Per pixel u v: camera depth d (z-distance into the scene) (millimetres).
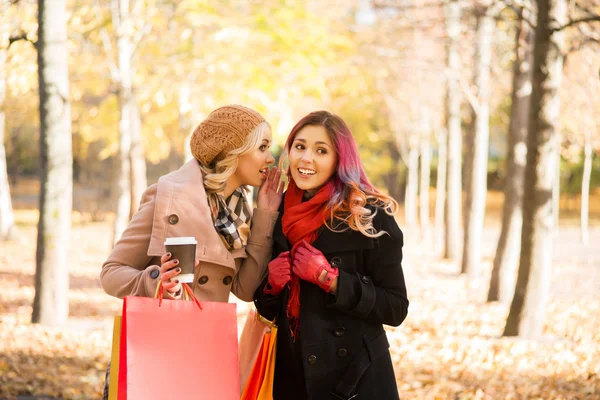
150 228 3096
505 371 7691
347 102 29219
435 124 26609
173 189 3076
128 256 3090
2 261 17188
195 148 3186
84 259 18266
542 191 9242
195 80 13664
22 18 10602
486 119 16922
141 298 2672
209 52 13531
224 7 13812
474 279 16578
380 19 17016
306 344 2980
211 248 3051
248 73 13750
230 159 3100
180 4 13062
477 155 17016
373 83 25438
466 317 11211
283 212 3223
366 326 3057
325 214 3027
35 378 6559
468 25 13211
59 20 8953
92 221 33312
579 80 14258
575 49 9133
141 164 14898
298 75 15070
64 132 9156
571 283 15945
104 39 13312
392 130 32719
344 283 2926
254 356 3238
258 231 3221
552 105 9078
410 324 10523
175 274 2693
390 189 50531
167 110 16828
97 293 12672
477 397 6586
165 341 2674
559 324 10484
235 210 3240
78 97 15477
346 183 3010
